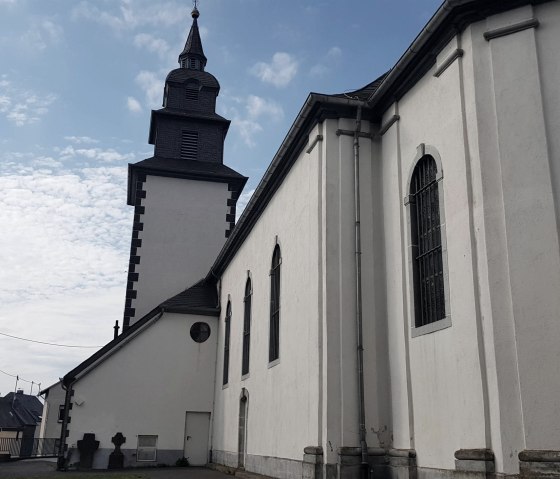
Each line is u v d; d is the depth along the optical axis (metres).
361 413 10.43
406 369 10.05
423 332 9.68
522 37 8.77
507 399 7.68
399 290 10.62
